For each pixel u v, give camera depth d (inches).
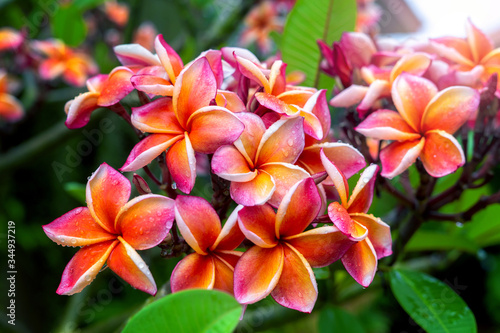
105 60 37.9
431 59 18.7
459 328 19.2
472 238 25.5
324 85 22.7
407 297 20.1
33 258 51.4
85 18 40.9
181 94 15.6
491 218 24.8
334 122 25.6
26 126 50.0
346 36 20.6
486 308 57.2
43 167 51.5
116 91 16.9
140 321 13.3
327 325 24.7
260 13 38.3
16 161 33.0
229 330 13.1
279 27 38.4
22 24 37.8
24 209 52.0
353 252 15.9
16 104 35.0
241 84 17.5
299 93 16.7
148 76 16.3
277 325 23.0
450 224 26.0
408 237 20.9
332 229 15.2
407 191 20.5
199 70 15.8
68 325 26.6
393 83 17.7
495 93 18.8
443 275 33.4
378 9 39.6
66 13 31.8
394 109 19.1
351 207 16.0
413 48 20.6
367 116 19.0
